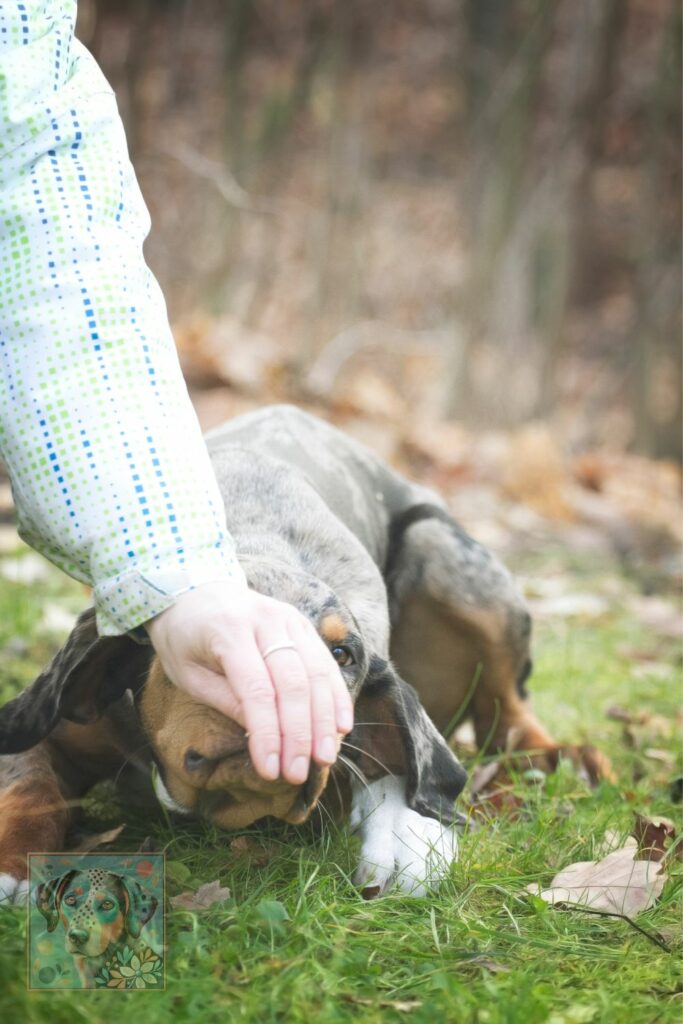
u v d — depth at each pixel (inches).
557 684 191.3
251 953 92.6
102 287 85.6
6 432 84.3
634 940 102.3
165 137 419.5
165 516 80.6
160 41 425.4
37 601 209.3
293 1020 84.3
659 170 452.1
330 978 89.2
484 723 160.6
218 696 77.7
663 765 156.6
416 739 113.3
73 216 87.0
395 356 466.0
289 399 356.8
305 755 74.7
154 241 420.2
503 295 427.5
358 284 449.4
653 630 237.9
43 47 89.7
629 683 195.9
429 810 113.4
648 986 93.9
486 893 110.8
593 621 237.8
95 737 119.0
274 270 445.7
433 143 528.1
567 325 463.8
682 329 454.3
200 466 83.2
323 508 136.8
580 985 94.0
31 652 183.6
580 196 444.5
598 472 382.9
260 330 433.4
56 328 84.4
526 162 430.9
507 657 155.3
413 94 529.0
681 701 187.9
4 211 86.7
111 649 106.2
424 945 98.0
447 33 524.4
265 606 78.4
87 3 386.9
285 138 449.1
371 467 164.1
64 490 81.7
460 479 361.1
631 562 300.5
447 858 113.6
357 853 116.4
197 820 120.3
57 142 88.4
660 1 501.7
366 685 114.2
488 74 438.6
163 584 79.0
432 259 495.2
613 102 510.0
